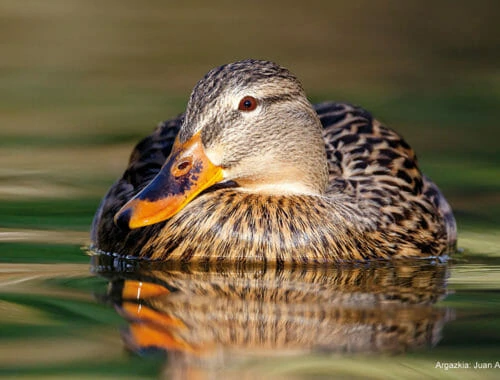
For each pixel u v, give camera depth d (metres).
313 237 12.80
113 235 13.34
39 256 13.12
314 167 13.27
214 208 12.77
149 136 15.02
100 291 11.58
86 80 22.88
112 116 20.34
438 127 19.64
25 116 20.31
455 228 14.62
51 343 9.88
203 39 26.16
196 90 12.74
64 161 17.62
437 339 10.06
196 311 10.88
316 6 29.42
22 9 28.34
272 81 12.84
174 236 12.77
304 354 9.66
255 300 11.26
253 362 9.43
